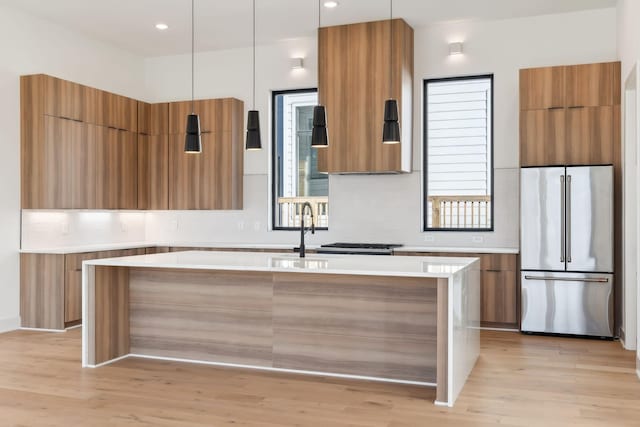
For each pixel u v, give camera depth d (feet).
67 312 20.10
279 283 14.70
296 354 14.58
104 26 22.21
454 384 12.22
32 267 20.27
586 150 19.26
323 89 21.86
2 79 19.83
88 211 23.50
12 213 20.15
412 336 13.61
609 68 19.06
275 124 25.13
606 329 18.47
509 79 21.43
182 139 24.73
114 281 15.76
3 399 12.42
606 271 18.44
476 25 21.77
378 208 22.93
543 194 19.11
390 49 21.03
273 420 11.15
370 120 21.21
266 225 24.76
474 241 21.79
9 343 17.94
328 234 23.65
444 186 23.03
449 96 22.94
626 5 17.78
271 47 24.66
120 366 15.10
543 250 19.12
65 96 20.94
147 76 26.63
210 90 25.67
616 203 18.95
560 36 20.85
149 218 26.68
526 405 12.04
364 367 14.01
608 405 12.05
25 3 19.71
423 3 19.62
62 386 13.34
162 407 11.91
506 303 19.88
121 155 23.66
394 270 12.44
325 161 21.83
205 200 24.43
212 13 20.71
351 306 14.10
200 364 15.33
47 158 20.20
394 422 11.04
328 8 20.06
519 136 20.24
